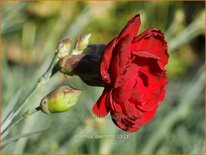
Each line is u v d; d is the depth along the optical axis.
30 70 0.65
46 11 0.88
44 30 0.87
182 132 0.60
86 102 0.54
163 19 0.90
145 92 0.30
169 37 0.59
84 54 0.32
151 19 0.90
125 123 0.30
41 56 0.66
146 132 0.59
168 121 0.56
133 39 0.29
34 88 0.33
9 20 0.60
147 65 0.30
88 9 0.58
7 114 0.36
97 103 0.30
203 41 1.05
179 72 0.98
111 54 0.29
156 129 0.58
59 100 0.32
